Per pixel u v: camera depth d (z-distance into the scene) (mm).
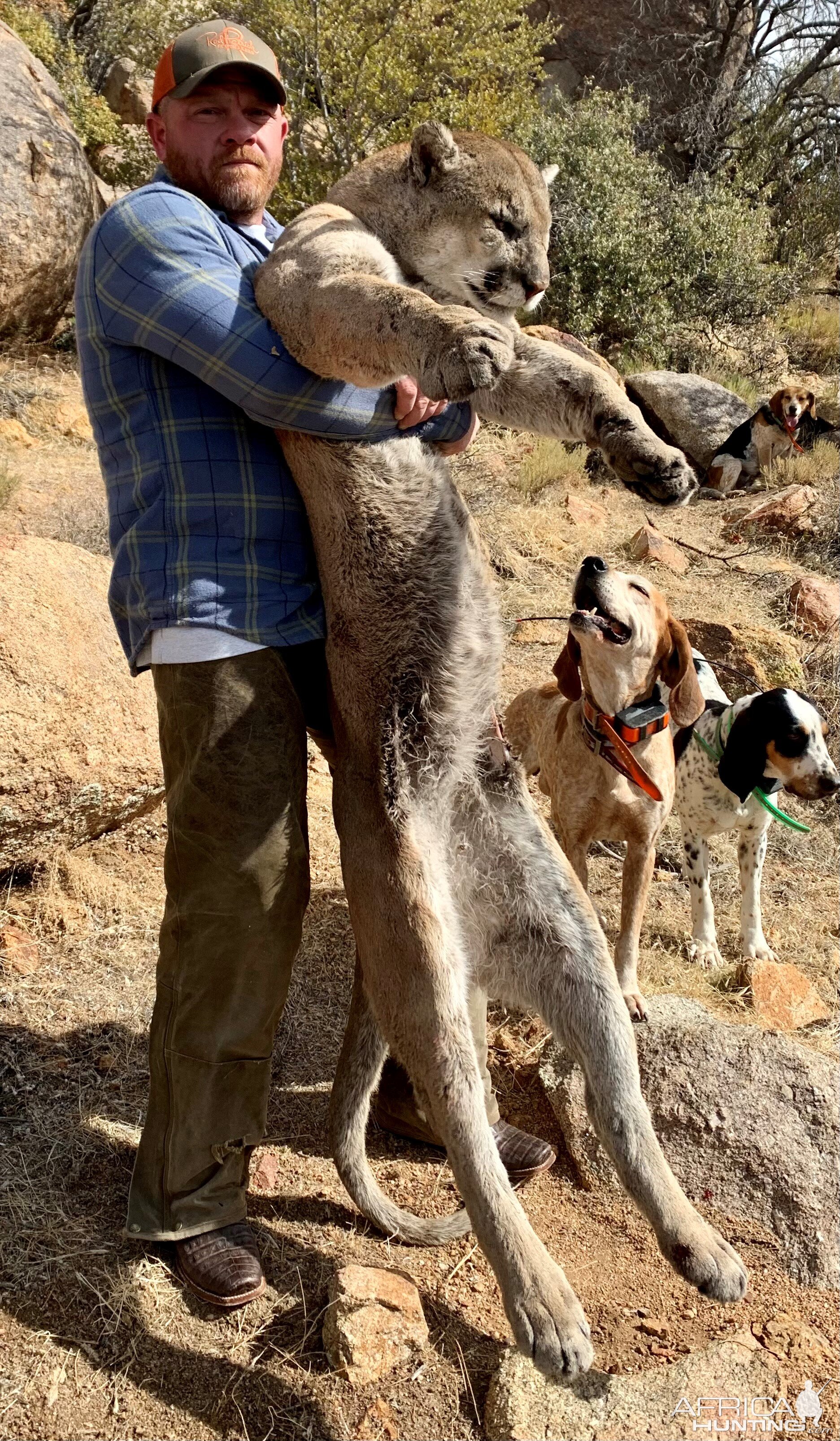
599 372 2357
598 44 17391
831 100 17797
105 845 4266
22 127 9516
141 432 2502
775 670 5988
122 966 3646
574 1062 3266
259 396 2312
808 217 17141
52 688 3824
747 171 16844
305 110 11594
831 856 5023
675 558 7641
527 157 2969
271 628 2512
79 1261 2613
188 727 2475
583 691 3658
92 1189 2836
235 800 2449
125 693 4070
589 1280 2756
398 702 2602
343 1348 2420
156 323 2332
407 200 2797
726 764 3963
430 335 2021
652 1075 3178
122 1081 3193
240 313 2320
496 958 2801
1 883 3926
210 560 2463
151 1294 2559
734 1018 3727
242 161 2646
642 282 12422
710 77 17766
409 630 2596
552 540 7750
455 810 2768
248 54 2555
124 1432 2283
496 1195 2334
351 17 11562
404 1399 2400
